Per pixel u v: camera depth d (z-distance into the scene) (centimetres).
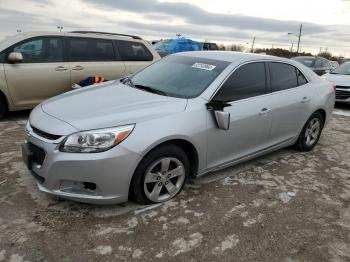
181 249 306
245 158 455
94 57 739
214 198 395
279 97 478
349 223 368
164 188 377
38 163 341
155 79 451
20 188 388
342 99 995
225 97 412
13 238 305
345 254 317
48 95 695
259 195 411
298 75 531
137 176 342
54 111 362
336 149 602
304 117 530
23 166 445
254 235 333
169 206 371
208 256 300
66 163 316
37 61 676
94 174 318
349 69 1105
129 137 329
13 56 639
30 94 675
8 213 341
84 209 354
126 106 365
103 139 319
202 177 445
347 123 814
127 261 288
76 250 296
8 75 644
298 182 456
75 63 713
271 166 500
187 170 387
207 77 421
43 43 685
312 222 364
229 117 381
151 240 315
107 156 318
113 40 769
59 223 330
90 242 307
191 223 345
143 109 358
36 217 337
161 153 352
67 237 312
